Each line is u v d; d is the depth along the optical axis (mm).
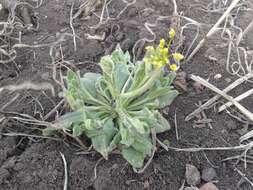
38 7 309
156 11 302
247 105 257
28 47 280
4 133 239
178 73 264
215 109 253
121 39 283
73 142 236
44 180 222
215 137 241
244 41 291
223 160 234
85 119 209
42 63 271
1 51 270
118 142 224
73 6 310
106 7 301
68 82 221
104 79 229
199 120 247
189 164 229
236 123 249
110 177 221
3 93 256
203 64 274
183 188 222
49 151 232
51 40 284
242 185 226
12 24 291
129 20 293
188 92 260
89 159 230
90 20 299
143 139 216
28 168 225
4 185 221
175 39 279
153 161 229
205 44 284
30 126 243
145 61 198
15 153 235
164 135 240
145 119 213
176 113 249
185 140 238
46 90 256
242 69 272
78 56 275
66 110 244
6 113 245
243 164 234
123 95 215
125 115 218
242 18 307
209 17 305
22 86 258
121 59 237
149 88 227
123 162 227
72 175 224
